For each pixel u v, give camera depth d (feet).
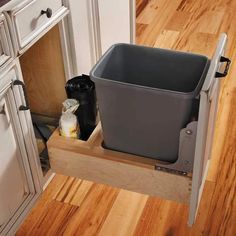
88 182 5.96
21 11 4.39
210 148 5.84
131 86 4.75
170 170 5.18
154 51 5.40
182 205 5.60
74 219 5.46
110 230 5.33
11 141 4.83
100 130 5.71
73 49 5.74
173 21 9.99
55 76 5.94
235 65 8.34
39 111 6.34
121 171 5.45
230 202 5.64
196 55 5.22
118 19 7.12
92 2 5.98
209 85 4.15
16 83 4.59
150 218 5.46
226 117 7.09
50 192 5.81
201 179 5.22
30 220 5.44
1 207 4.95
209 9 10.44
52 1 4.95
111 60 5.45
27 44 4.62
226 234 5.25
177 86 5.59
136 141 5.30
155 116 4.93
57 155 5.64
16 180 5.12
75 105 5.62
